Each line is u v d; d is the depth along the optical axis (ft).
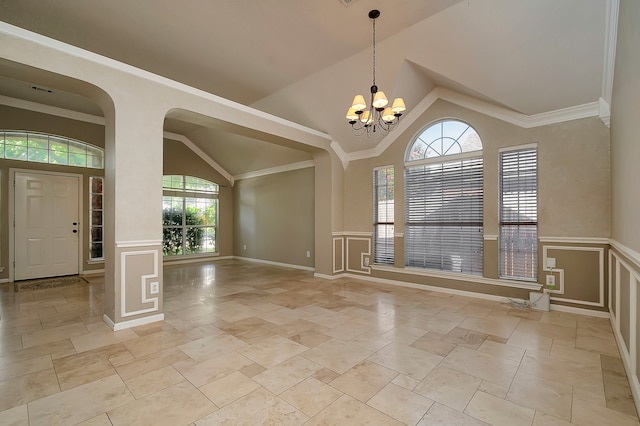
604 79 9.71
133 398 5.89
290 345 8.39
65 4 9.44
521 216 12.53
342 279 17.78
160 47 11.76
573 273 11.26
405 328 9.69
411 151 15.88
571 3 8.20
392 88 13.14
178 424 5.16
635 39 5.77
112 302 9.65
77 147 18.67
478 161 13.62
